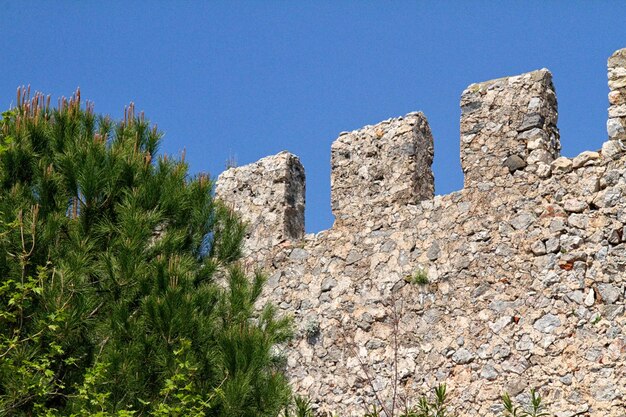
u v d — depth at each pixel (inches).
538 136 1777.8
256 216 2053.4
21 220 1627.7
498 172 1792.6
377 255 1878.7
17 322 1647.4
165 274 1702.8
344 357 1857.8
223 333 1697.8
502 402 1680.6
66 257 1660.9
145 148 1878.7
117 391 1612.9
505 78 1835.6
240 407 1615.4
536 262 1717.5
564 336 1664.6
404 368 1788.9
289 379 1891.0
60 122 1822.1
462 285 1775.3
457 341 1752.0
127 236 1702.8
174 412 1546.5
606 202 1690.5
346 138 1974.7
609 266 1660.9
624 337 1621.6
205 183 1877.5
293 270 1968.5
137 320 1664.6
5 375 1565.0
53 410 1577.3
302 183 2091.5
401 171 1897.1
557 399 1642.5
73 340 1652.3
